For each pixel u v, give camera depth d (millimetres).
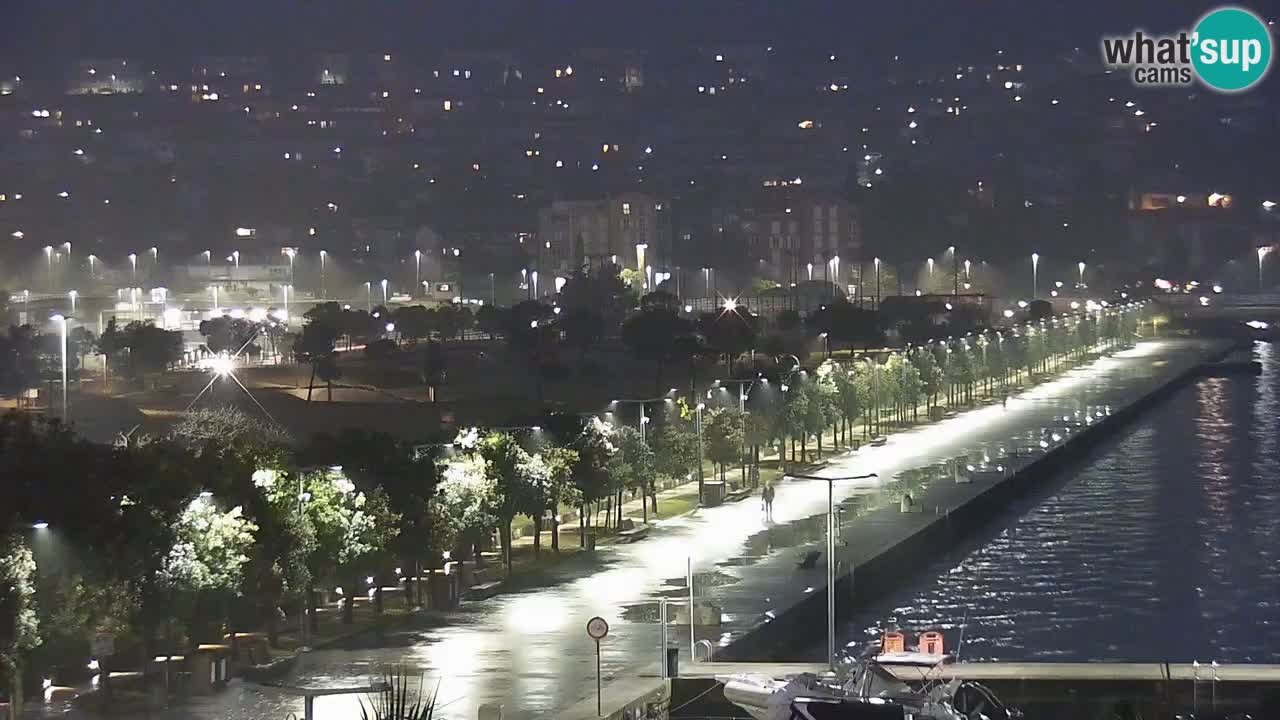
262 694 142500
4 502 144250
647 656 159375
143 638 152875
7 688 131500
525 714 134625
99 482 150500
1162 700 142375
